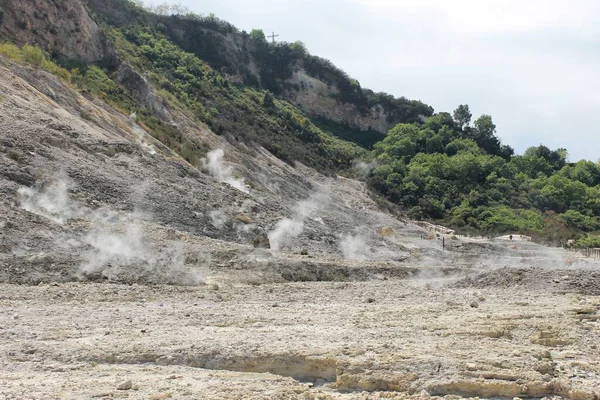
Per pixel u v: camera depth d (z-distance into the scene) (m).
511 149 106.38
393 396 8.84
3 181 23.67
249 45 98.44
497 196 81.19
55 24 49.03
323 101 102.00
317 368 9.90
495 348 10.92
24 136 28.14
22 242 19.58
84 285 17.41
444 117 103.44
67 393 8.37
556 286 20.05
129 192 28.47
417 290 19.53
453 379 9.27
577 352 11.22
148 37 75.31
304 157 71.88
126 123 43.41
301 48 103.94
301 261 23.55
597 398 8.93
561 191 87.62
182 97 62.81
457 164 84.62
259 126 73.62
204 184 33.97
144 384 8.92
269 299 16.88
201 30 90.19
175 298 16.44
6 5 45.50
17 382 8.75
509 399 9.05
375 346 10.73
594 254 49.59
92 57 51.81
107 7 76.56
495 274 21.58
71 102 38.84
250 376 9.62
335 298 17.36
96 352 10.33
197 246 23.25
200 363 10.12
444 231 66.62
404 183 78.38
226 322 12.93
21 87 34.53
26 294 15.55
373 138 101.75
